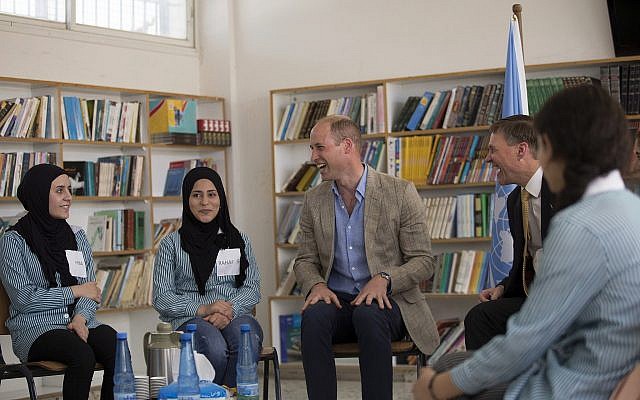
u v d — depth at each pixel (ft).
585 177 6.38
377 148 19.90
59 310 13.08
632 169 9.36
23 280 12.95
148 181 20.33
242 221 22.41
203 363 10.99
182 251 13.73
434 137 19.43
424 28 20.44
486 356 6.57
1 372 12.14
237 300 13.57
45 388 18.28
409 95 20.33
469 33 19.98
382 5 20.88
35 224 13.42
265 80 22.13
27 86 18.90
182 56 22.39
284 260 21.12
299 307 21.53
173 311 13.24
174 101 20.93
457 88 19.33
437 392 6.88
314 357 11.73
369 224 12.89
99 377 18.92
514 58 17.02
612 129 6.34
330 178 12.98
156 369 10.57
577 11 19.04
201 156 22.54
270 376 20.66
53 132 18.61
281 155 21.34
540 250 11.50
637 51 18.22
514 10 17.16
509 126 11.84
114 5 21.04
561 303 6.24
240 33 22.41
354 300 12.26
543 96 18.35
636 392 6.09
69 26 20.04
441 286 19.13
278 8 21.98
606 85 18.06
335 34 21.39
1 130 17.67
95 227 19.56
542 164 6.63
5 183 17.60
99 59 20.48
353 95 21.03
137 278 19.88
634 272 6.17
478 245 19.77
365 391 11.56
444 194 19.94
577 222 6.27
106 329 13.16
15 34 18.94
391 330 12.34
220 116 22.33
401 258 13.12
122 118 20.01
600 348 6.23
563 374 6.34
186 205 13.87
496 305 11.78
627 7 18.17
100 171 19.48
